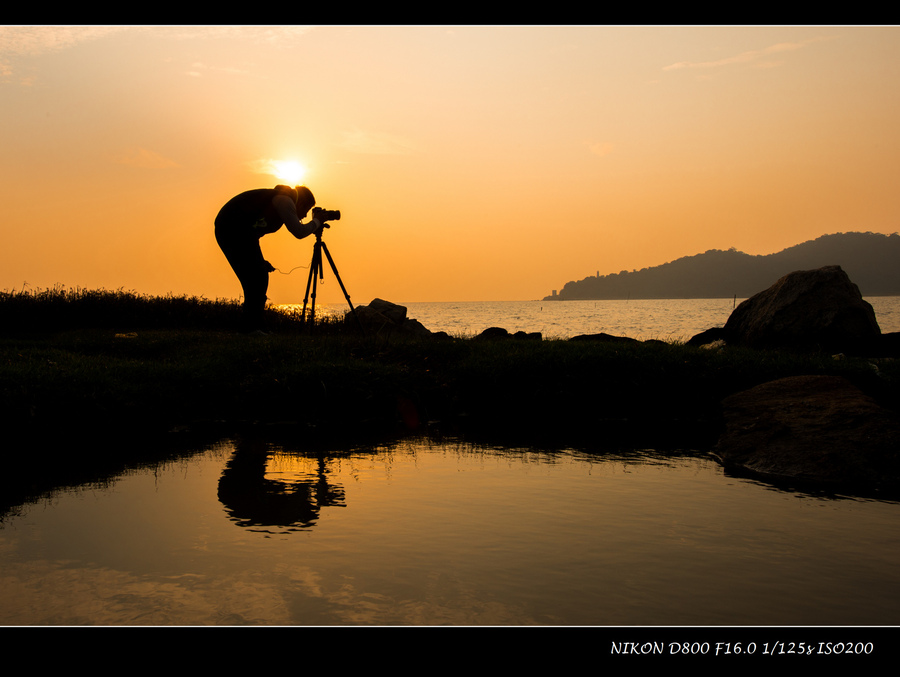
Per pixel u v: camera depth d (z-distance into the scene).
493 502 3.89
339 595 2.63
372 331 11.41
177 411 6.41
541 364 7.34
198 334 9.86
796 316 10.36
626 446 5.53
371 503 3.86
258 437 5.77
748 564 2.98
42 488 4.15
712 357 7.66
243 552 3.07
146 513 3.65
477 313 97.06
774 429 5.20
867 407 5.32
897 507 3.87
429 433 6.01
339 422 6.49
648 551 3.13
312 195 10.16
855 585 2.77
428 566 2.93
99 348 8.77
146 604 2.55
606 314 84.50
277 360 7.59
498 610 2.53
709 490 4.21
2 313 11.73
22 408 5.40
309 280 9.80
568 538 3.29
